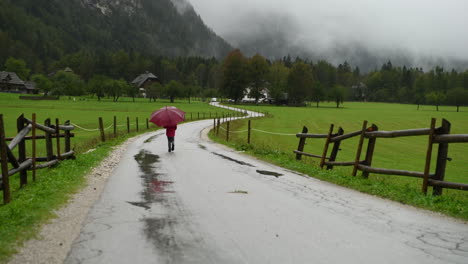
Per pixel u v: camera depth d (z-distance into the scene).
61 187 8.40
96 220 5.94
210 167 12.45
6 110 66.38
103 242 4.89
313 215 6.41
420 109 150.12
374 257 4.47
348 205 7.29
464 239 5.23
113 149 17.94
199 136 28.61
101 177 10.24
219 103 152.62
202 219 6.05
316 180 10.38
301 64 152.38
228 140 26.12
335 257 4.45
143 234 5.25
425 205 7.35
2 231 5.09
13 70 189.00
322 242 4.98
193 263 4.23
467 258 4.48
